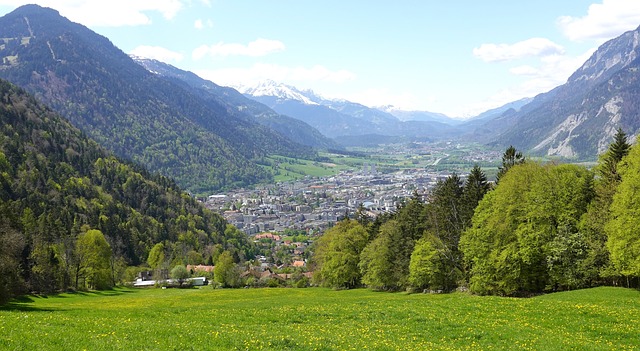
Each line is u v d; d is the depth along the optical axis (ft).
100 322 106.01
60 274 343.67
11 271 198.70
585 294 170.09
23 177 587.68
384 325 120.26
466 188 288.71
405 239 289.53
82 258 371.76
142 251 621.31
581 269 192.44
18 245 204.54
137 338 85.87
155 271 520.42
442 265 254.47
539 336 104.53
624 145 224.74
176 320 122.01
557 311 132.77
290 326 116.37
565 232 199.41
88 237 380.17
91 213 613.93
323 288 353.72
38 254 311.88
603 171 225.56
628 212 167.53
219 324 115.44
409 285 279.69
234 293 304.09
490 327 114.52
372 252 302.04
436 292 259.39
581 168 222.69
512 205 214.28
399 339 101.91
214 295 287.69
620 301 151.53
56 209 546.67
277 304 185.37
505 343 99.66
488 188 281.13
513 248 207.31
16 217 255.09
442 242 262.06
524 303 148.46
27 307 176.55
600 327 112.68
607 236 191.11
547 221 207.62
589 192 210.79
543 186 211.00
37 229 393.50
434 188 305.32
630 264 166.30
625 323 116.78
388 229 307.99
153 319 123.44
